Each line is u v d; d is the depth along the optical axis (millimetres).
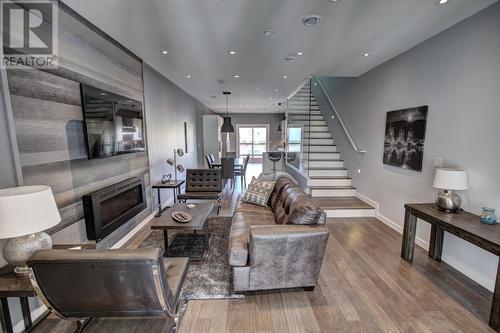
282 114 12695
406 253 2863
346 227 3898
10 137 1748
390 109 3865
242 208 3564
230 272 2625
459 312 2045
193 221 2873
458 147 2652
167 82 5188
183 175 6418
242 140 13000
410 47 3336
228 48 3367
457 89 2646
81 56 2498
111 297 1361
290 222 2357
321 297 2234
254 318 1979
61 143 2227
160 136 4789
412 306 2115
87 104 2490
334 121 6246
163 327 1898
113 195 2916
